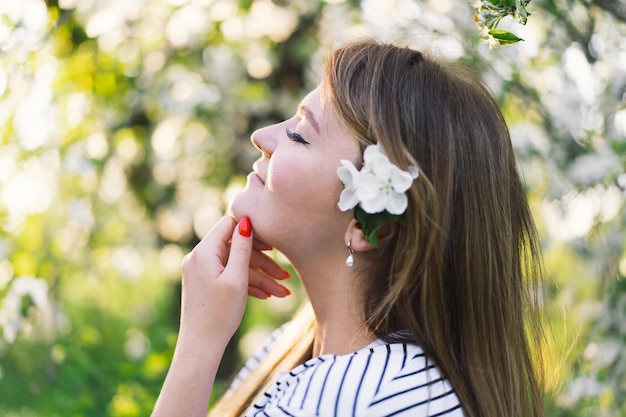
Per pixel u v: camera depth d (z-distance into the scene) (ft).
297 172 4.83
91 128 11.50
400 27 8.89
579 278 9.45
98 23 10.50
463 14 8.89
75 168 10.84
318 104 4.90
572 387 8.00
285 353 5.83
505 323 4.93
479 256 4.84
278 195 4.89
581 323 8.23
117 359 13.35
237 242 5.09
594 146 8.46
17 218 9.97
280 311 15.74
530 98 8.73
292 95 12.96
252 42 12.30
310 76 12.14
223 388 11.04
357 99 4.76
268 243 5.09
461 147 4.84
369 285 4.90
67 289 13.82
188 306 5.10
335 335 4.99
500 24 7.63
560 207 8.66
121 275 14.84
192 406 4.92
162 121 13.07
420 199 4.62
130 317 19.58
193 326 5.04
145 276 20.51
